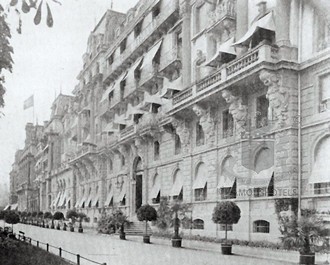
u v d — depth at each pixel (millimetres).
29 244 21906
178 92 29594
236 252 20406
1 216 30688
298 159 19594
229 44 24719
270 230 20375
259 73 20750
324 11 18859
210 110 26359
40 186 45031
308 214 17219
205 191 27219
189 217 28016
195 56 29781
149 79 35281
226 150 24844
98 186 45875
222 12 25875
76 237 32500
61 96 54875
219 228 25016
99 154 45062
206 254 19953
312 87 19422
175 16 32781
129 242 27641
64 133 53094
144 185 36469
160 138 34500
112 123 43094
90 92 47969
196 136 28672
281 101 20125
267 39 22188
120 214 33250
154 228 33438
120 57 42469
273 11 21766
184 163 29484
